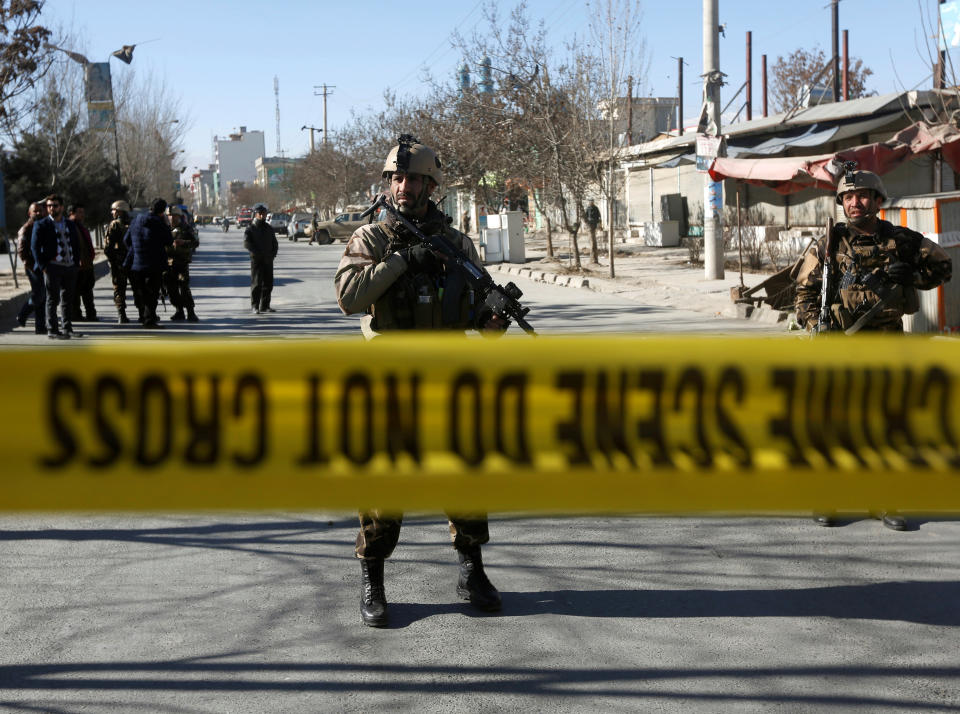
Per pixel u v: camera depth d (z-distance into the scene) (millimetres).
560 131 23609
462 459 2102
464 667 3498
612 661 3537
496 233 28125
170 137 71250
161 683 3393
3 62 21469
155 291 14102
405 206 3768
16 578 4465
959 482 2143
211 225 123688
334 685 3369
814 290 5043
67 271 12789
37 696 3299
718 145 19000
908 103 22016
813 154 26625
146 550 4863
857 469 2141
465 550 4016
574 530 5109
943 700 3221
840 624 3850
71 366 1995
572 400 2104
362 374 2066
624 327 13562
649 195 36281
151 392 2025
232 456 2053
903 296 4891
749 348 2133
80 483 2010
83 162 38031
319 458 2068
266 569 4566
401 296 3719
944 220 10188
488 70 27000
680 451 2125
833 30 36281
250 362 2049
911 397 2178
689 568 4516
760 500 2127
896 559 4609
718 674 3422
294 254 38938
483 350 2100
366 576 3898
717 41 18781
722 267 19516
